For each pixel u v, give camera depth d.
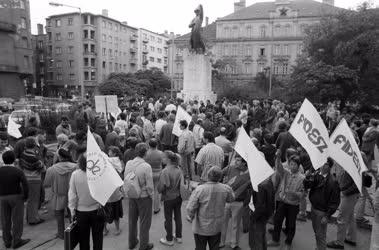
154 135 11.81
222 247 6.75
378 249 5.32
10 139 10.15
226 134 10.06
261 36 76.62
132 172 6.41
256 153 5.75
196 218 5.34
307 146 6.19
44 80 83.38
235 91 44.00
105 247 6.81
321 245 6.09
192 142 10.13
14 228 6.73
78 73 78.75
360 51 34.22
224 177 6.91
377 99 35.84
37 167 7.82
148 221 6.50
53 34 80.75
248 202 6.53
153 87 68.06
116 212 7.26
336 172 6.92
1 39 56.31
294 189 6.39
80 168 5.67
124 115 11.83
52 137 16.88
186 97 22.89
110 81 62.38
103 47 81.50
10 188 6.60
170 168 6.68
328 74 30.80
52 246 6.86
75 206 5.62
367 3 37.03
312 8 74.50
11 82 58.00
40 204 8.57
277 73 75.12
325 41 36.81
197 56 22.70
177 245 6.88
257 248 5.93
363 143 10.12
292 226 6.54
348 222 6.78
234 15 79.69
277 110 15.44
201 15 23.11
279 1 74.69
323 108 24.39
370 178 6.98
